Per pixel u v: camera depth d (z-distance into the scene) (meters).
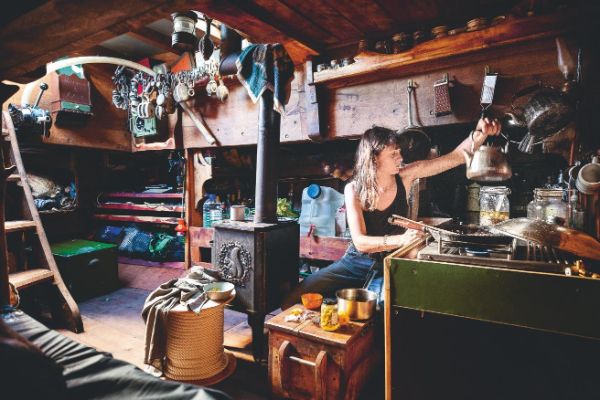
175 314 2.45
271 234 2.88
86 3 1.51
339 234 3.90
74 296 4.12
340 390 2.04
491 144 2.31
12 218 3.67
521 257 1.82
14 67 2.15
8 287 2.52
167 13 1.59
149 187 5.52
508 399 1.66
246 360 2.86
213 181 5.00
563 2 2.29
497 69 2.62
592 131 2.25
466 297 1.65
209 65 3.88
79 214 5.55
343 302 2.34
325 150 4.51
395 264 1.81
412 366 1.83
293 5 2.68
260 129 3.01
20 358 1.07
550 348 1.56
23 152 4.91
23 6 1.59
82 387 1.41
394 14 2.85
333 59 3.44
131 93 4.69
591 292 1.42
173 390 1.38
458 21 2.88
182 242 4.97
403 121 3.04
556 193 2.28
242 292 2.84
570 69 2.29
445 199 3.45
